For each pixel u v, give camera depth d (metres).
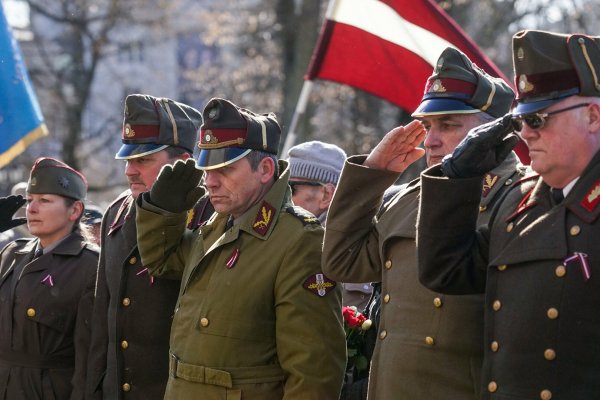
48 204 11.62
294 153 11.70
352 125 40.78
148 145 10.34
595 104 6.69
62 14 49.78
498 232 7.05
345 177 8.37
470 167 7.11
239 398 8.65
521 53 6.79
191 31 53.06
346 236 8.42
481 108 8.37
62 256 11.59
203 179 10.39
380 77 13.33
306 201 11.58
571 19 41.19
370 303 10.50
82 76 48.88
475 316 7.65
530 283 6.67
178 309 9.20
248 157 9.02
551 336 6.51
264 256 8.84
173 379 9.01
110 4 47.97
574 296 6.47
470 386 7.62
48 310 11.30
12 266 11.77
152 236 9.54
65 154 46.44
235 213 9.14
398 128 8.29
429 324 7.77
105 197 53.66
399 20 13.05
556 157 6.69
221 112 9.02
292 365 8.59
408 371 7.77
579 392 6.42
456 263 7.23
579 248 6.51
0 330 11.48
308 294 8.69
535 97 6.74
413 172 32.41
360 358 9.83
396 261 8.08
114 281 10.27
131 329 10.05
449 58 8.41
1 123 14.66
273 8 40.66
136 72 67.06
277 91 42.50
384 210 8.61
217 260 9.03
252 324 8.75
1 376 11.37
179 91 65.44
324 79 13.67
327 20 13.48
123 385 10.04
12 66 14.73
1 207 12.16
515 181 7.63
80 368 10.80
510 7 40.03
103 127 49.81
